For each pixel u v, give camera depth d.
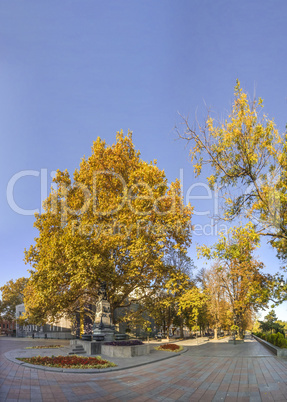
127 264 25.59
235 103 11.38
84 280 22.02
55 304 25.56
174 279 27.58
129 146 29.59
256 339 51.28
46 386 10.52
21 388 9.86
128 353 20.48
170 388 11.15
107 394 10.02
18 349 24.62
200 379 12.82
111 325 25.80
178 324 52.94
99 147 27.03
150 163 26.23
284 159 11.52
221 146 11.39
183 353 24.84
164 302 30.38
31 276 24.42
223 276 44.19
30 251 25.88
